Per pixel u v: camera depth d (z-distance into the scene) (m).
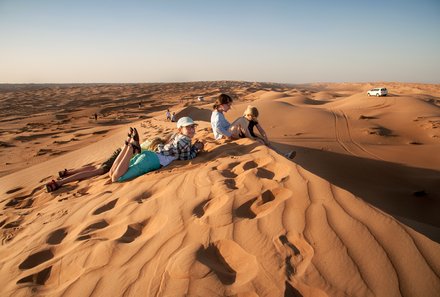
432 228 2.64
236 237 2.48
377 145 14.27
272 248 2.28
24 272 2.63
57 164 10.51
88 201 4.11
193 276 2.09
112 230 3.06
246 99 58.19
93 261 2.53
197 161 4.98
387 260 1.99
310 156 11.34
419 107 23.30
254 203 3.03
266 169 3.96
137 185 4.29
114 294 2.10
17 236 3.47
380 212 2.47
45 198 5.02
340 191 2.90
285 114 21.78
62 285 2.36
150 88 123.56
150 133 13.59
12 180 8.98
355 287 1.84
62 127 30.33
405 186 8.03
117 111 45.16
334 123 19.42
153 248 2.55
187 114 23.45
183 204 3.25
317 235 2.33
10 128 30.81
